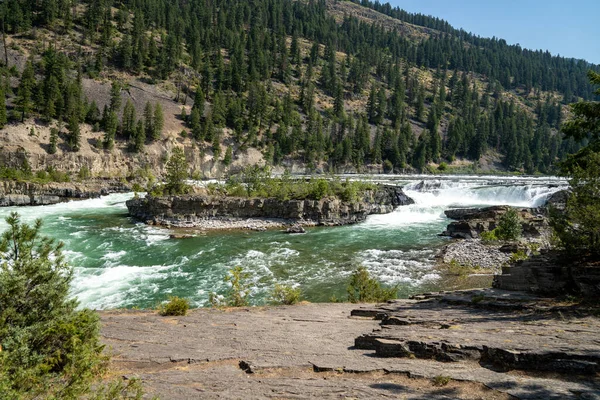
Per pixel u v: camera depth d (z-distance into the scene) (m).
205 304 23.78
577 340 7.93
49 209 64.75
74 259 34.09
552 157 165.38
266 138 147.88
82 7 189.75
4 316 7.05
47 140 103.62
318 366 7.93
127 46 154.88
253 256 36.66
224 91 168.00
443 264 33.75
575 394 5.91
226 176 129.50
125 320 13.80
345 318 14.06
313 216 55.59
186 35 197.88
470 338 8.64
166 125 131.38
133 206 56.97
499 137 180.12
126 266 32.50
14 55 139.12
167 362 8.73
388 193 69.31
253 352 9.34
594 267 12.99
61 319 7.74
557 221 15.33
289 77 196.00
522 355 7.24
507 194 72.81
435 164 161.50
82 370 6.39
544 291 13.91
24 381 5.83
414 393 6.36
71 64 142.50
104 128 116.00
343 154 146.38
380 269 32.22
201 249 39.22
